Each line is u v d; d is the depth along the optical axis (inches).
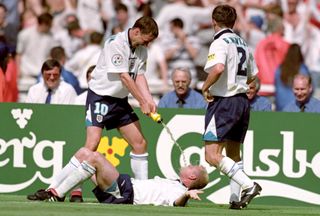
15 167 1366.9
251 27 2026.3
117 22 2005.4
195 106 1451.8
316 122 1349.7
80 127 1366.9
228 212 1063.6
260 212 1090.1
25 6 2043.6
